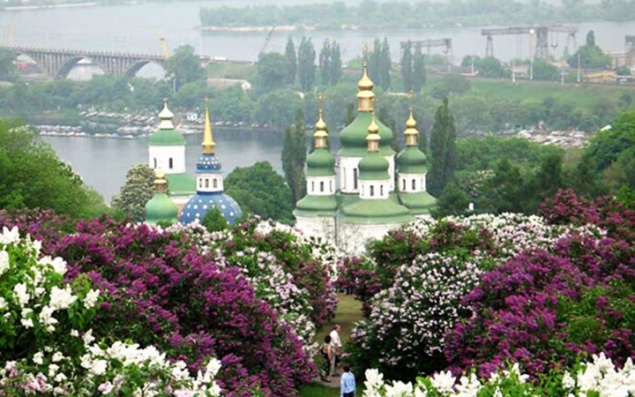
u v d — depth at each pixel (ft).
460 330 349.41
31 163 626.23
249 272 417.49
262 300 364.58
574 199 491.31
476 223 481.46
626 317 301.02
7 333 229.66
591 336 295.07
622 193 516.73
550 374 255.70
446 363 393.70
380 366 404.77
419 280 403.75
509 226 467.52
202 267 335.67
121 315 289.53
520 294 344.28
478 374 299.99
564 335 295.48
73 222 413.39
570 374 246.06
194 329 328.29
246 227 474.49
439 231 464.65
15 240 246.47
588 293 319.68
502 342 301.02
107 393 227.40
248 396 296.10
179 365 239.30
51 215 416.87
